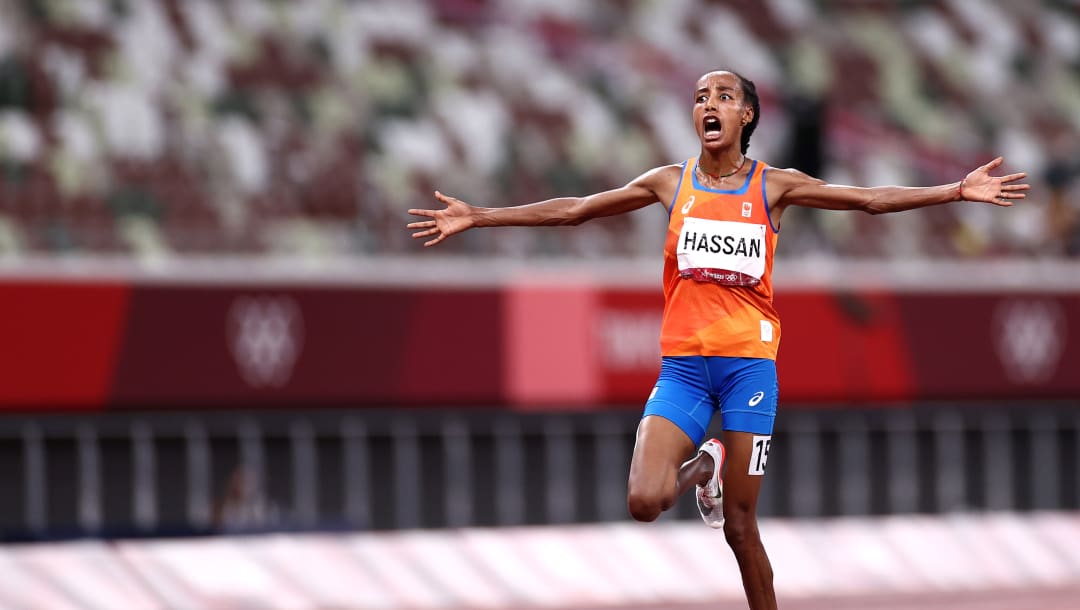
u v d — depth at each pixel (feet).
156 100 158.61
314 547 82.64
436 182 162.20
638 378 123.24
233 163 153.28
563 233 137.18
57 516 111.65
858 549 97.35
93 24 165.78
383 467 122.31
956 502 138.82
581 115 184.44
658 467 43.98
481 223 47.44
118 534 91.25
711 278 44.78
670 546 92.79
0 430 110.22
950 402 131.75
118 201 143.02
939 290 132.05
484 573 85.92
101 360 108.47
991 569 99.91
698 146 187.83
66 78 156.87
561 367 120.67
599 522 129.59
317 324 114.83
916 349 130.52
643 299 123.95
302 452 119.55
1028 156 202.90
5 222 130.82
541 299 120.78
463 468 124.77
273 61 173.58
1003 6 232.53
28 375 106.32
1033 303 135.54
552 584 87.30
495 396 119.14
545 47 195.62
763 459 45.55
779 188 44.73
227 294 112.27
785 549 94.89
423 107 175.94
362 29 185.98
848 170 191.01
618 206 46.73
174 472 115.44
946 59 218.38
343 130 166.50
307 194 152.56
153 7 172.45
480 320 119.34
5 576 72.02
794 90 201.05
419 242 132.05
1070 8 235.61
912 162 195.83
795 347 126.00
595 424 129.90
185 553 78.54
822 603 84.58
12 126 148.15
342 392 115.14
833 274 131.23
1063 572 101.91
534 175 170.19
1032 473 142.00
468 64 187.42
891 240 148.87
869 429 135.54
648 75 197.26
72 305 107.96
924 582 96.78
